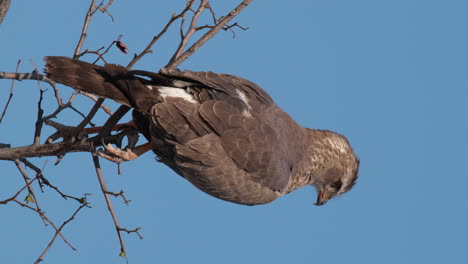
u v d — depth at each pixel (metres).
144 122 11.02
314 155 13.94
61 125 10.47
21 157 10.45
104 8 11.03
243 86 11.97
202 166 11.12
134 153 10.85
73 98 10.95
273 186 12.04
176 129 10.73
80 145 10.22
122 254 10.45
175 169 11.89
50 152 10.28
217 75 11.70
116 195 10.37
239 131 11.29
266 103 12.13
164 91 10.96
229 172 11.30
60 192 10.53
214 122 11.06
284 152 12.20
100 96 10.13
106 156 10.52
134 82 10.52
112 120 10.40
